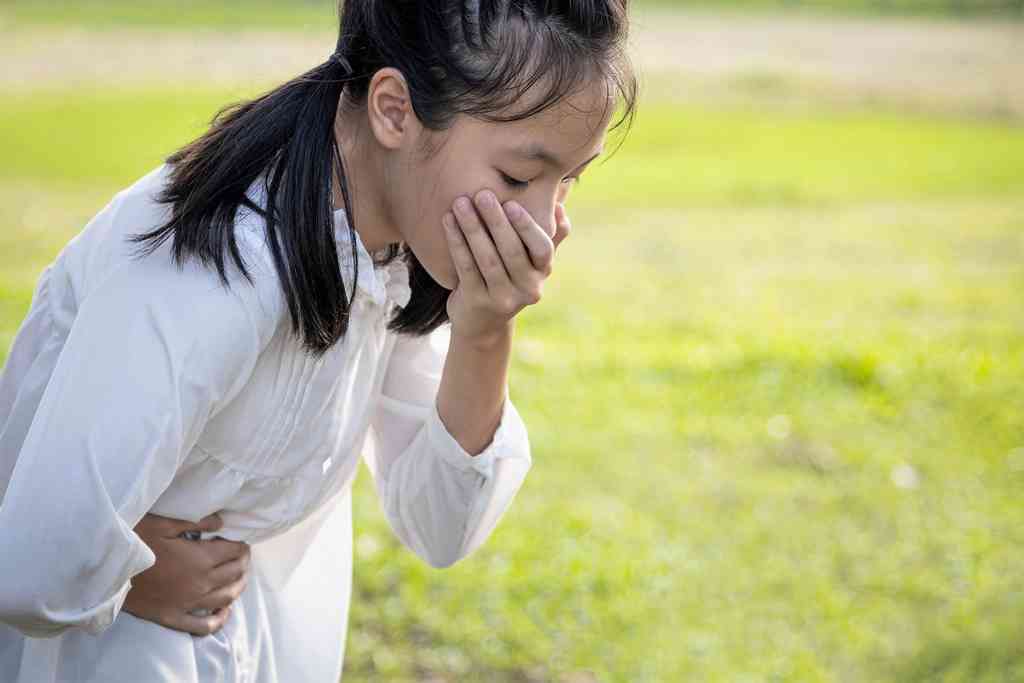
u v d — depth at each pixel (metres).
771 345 7.27
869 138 17.45
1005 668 3.95
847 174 14.84
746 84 21.20
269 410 1.78
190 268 1.62
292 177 1.68
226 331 1.61
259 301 1.64
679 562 4.49
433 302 1.98
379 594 4.00
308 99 1.71
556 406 6.05
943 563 4.71
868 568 4.63
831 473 5.54
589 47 1.62
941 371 6.93
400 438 2.15
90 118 15.28
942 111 19.70
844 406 6.40
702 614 4.15
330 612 2.20
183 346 1.59
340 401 1.88
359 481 4.86
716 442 5.79
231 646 1.92
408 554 4.24
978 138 17.72
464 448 1.97
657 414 6.08
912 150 16.67
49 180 11.83
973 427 6.18
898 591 4.46
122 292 1.62
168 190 1.73
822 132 17.80
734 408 6.28
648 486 5.19
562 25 1.61
